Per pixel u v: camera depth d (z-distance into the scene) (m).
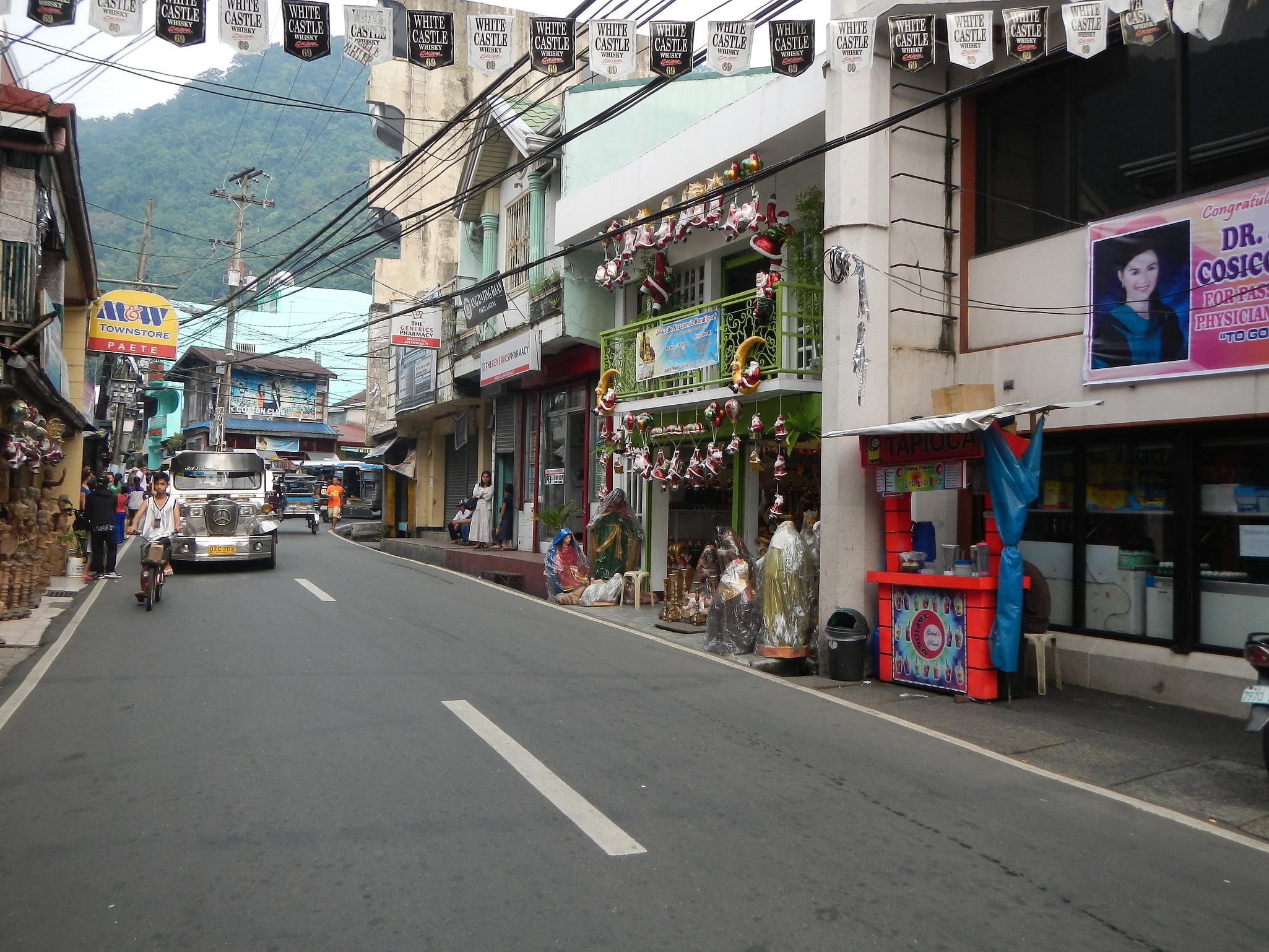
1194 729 7.47
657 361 13.46
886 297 9.71
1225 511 8.07
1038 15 7.27
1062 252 9.23
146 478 27.33
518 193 19.47
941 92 10.22
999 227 10.03
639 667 9.23
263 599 13.30
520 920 3.82
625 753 6.23
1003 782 6.06
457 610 12.70
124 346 19.20
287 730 6.52
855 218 9.65
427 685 7.97
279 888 4.06
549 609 13.40
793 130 11.40
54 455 13.47
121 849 4.47
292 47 6.21
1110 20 8.77
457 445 25.39
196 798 5.15
